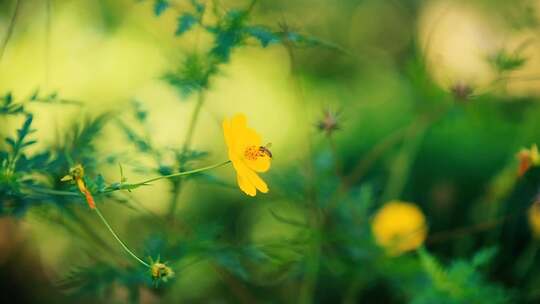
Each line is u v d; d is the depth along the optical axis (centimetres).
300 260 129
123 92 174
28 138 137
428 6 260
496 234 144
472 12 181
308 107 218
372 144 172
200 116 187
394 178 143
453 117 135
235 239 152
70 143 118
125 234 145
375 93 206
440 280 125
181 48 128
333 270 135
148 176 140
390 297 149
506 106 161
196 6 117
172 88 128
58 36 164
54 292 150
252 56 225
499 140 162
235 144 110
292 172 132
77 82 167
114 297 132
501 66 127
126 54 180
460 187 157
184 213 169
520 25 146
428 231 152
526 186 147
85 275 121
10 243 152
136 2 118
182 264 127
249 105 216
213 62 119
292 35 117
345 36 251
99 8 177
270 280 136
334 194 131
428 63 141
